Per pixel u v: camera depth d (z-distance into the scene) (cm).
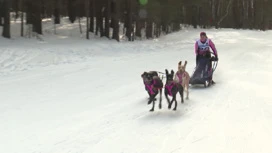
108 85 1221
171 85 855
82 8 4131
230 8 6744
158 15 3450
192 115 833
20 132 726
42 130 736
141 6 3244
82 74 1452
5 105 955
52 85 1231
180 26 5475
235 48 2516
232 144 640
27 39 2512
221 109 880
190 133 705
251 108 882
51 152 614
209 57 1179
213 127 739
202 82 1125
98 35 3312
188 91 1071
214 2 6203
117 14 3108
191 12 5784
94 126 757
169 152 607
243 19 6594
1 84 1259
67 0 3559
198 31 4791
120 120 801
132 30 3500
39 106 943
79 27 3600
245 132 703
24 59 1794
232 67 1564
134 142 658
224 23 6756
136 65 1691
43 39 2636
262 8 6631
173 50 2538
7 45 2122
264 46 2662
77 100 1009
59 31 3284
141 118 816
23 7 2764
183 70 948
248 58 1891
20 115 855
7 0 2419
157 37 3994
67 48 2239
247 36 4062
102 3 3228
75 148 631
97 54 2150
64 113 870
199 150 614
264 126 738
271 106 898
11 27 3041
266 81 1229
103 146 639
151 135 697
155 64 1709
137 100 998
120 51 2378
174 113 852
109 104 958
